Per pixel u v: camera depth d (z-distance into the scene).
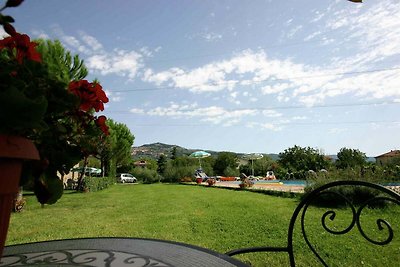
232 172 35.69
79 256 0.91
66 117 0.77
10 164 0.53
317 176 10.12
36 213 7.60
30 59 0.68
